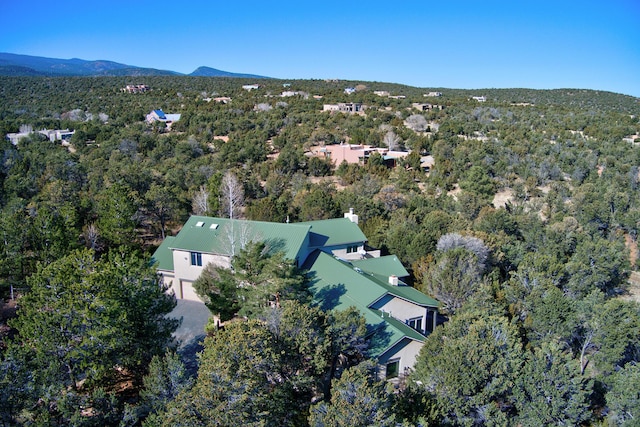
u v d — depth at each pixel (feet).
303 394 70.95
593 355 93.56
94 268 75.10
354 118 391.45
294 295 88.22
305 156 286.87
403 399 62.80
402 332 86.22
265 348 58.70
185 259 118.73
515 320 99.60
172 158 273.54
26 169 210.38
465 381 65.82
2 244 109.40
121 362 73.36
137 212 157.79
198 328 104.27
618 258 148.46
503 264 148.25
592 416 80.33
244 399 51.26
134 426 64.80
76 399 58.39
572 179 256.11
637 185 237.66
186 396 52.80
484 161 268.21
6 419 55.01
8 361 59.67
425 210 194.39
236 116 393.91
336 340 71.51
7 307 109.19
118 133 324.80
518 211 201.67
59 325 67.97
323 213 171.83
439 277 108.17
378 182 228.02
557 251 160.04
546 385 69.41
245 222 120.26
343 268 105.50
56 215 134.62
